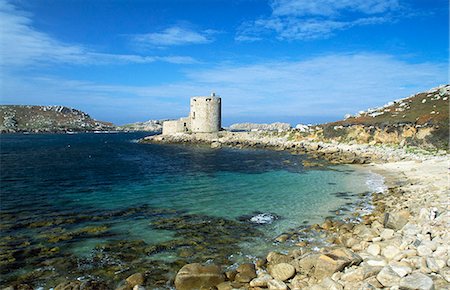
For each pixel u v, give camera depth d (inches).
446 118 2023.9
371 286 358.9
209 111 3560.5
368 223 706.2
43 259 545.6
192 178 1378.0
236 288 435.5
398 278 366.0
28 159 2117.4
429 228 542.9
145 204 925.8
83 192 1082.7
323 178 1349.7
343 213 825.5
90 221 759.1
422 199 820.0
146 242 627.8
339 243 600.7
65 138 5157.5
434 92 2886.3
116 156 2348.7
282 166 1729.8
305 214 821.9
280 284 415.8
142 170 1626.5
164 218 789.2
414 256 430.3
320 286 388.8
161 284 462.0
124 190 1121.4
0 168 1662.2
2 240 629.9
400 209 767.1
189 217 799.7
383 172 1449.3
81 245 609.0
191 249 593.3
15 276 485.4
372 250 486.6
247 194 1056.8
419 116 2319.1
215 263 533.3
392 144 2156.7
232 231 694.5
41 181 1289.4
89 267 516.7
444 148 1831.9
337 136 2632.9
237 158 2150.6
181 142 3395.7
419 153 1802.4
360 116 3031.5
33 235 660.1
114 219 776.9
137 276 467.2
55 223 739.4
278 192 1085.1
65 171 1581.0
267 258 530.9
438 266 386.9
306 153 2314.2
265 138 3265.3
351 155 1972.2
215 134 3503.9
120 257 556.7
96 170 1625.2
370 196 1010.1
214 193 1074.1
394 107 2901.1
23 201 944.9
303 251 553.9
